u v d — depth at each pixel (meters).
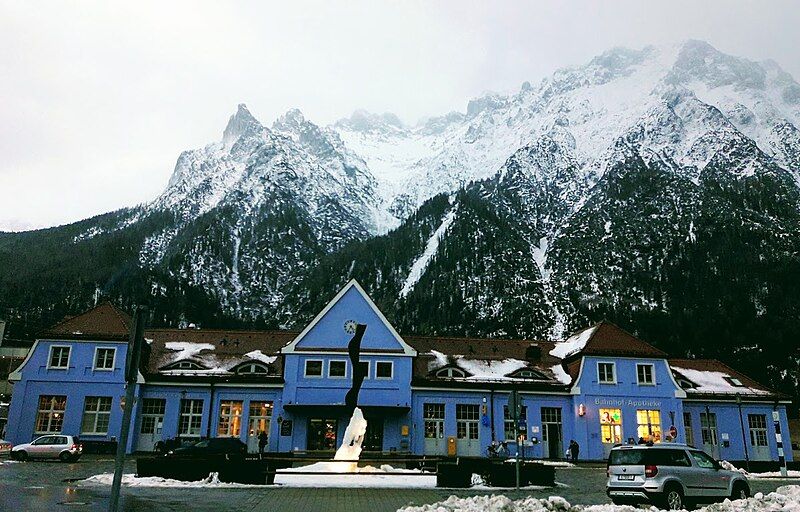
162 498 20.97
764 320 139.00
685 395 52.25
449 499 18.16
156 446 46.44
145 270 178.00
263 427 49.28
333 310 51.56
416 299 177.00
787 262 163.38
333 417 49.66
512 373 53.06
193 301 174.62
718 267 168.25
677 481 21.17
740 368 123.25
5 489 21.75
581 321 153.50
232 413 49.44
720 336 138.38
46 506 17.61
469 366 53.62
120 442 9.16
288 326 183.62
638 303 161.88
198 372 50.12
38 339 50.16
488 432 50.19
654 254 184.38
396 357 50.75
